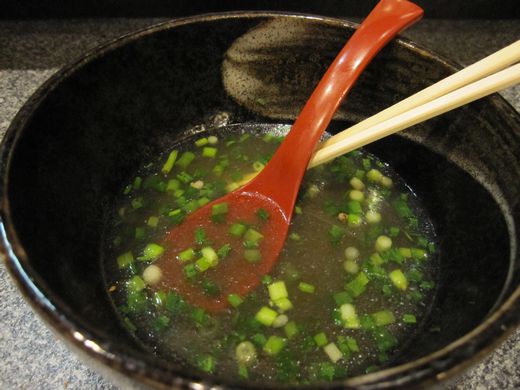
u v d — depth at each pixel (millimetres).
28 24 297
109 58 185
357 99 218
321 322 174
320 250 195
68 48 284
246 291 180
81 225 182
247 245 191
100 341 105
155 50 198
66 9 292
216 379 100
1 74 269
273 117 239
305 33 205
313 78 222
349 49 194
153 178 220
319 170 225
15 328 177
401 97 208
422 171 212
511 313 114
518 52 165
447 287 180
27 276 115
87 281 171
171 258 189
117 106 198
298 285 184
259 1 285
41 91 160
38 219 149
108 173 203
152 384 101
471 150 184
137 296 179
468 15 313
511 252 148
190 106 226
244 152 233
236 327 172
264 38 209
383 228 205
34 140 155
